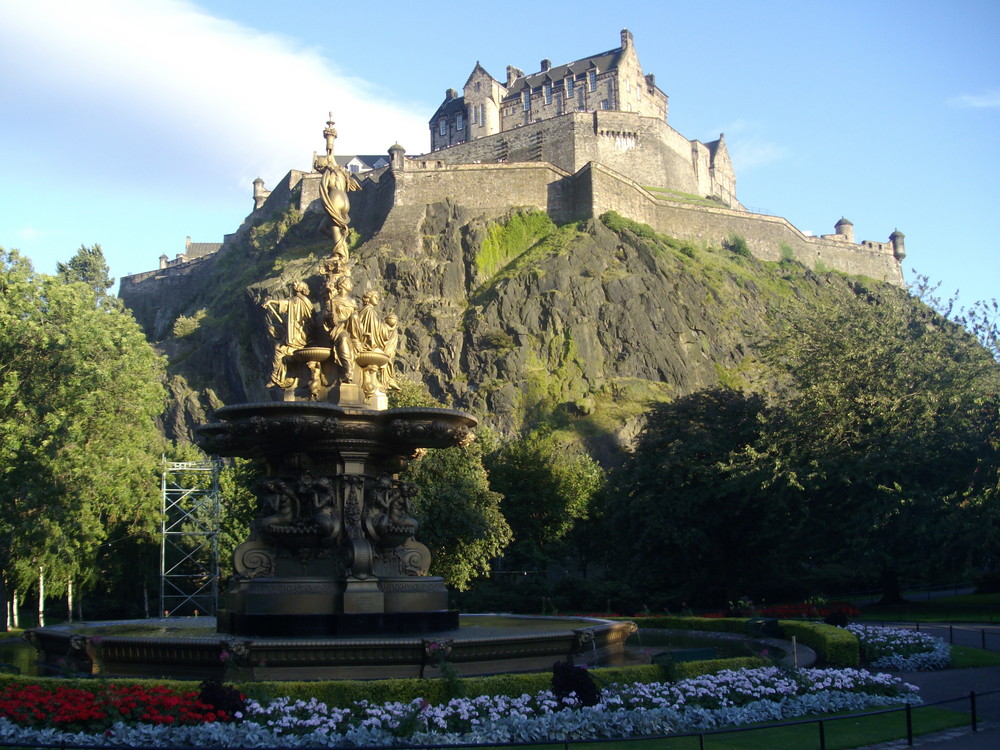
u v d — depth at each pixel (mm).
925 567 37938
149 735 10680
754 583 49250
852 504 41750
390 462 17531
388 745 10719
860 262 133750
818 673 15367
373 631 15398
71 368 40344
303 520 16266
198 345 119875
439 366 102250
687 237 120938
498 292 105125
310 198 130000
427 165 117750
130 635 15672
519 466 59500
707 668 14570
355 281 107312
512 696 12336
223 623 16797
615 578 54062
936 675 19297
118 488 42719
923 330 45125
